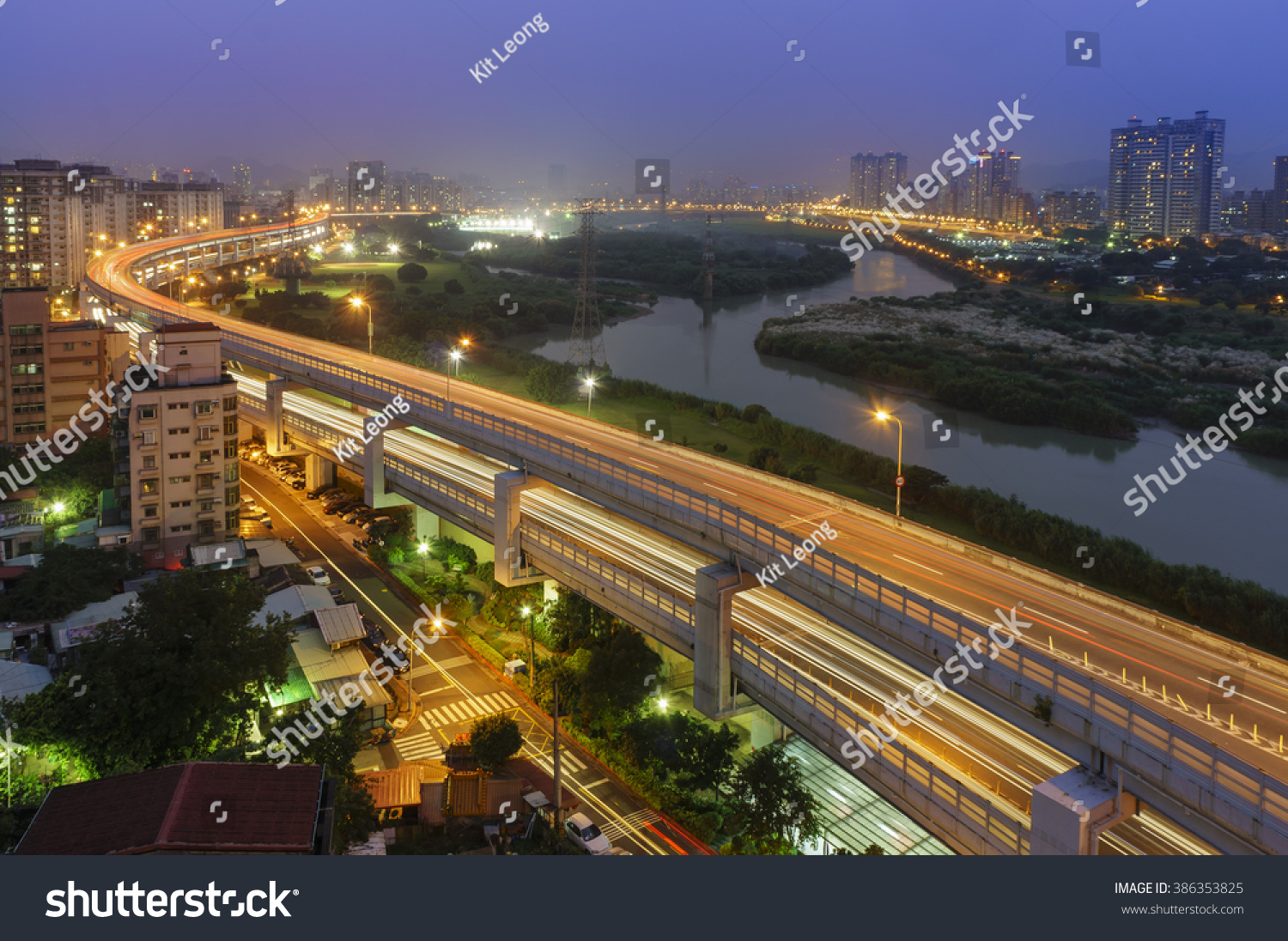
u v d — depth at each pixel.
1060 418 141.12
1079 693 35.25
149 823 34.88
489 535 77.19
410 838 51.94
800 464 108.50
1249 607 68.81
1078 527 83.31
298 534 95.06
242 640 53.31
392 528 91.62
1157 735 32.59
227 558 82.00
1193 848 36.25
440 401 87.75
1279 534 94.31
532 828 52.06
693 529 57.22
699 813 53.09
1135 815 38.22
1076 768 36.06
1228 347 186.50
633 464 79.88
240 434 127.31
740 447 119.19
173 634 50.94
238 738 54.56
